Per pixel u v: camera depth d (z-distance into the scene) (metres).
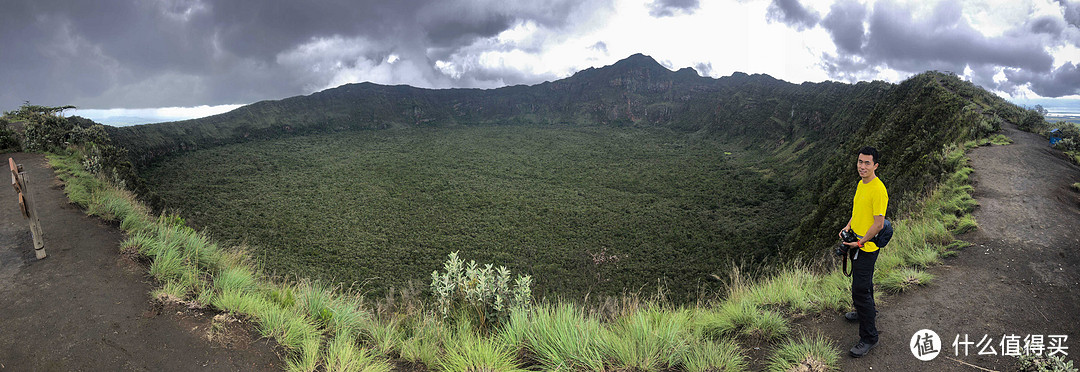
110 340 3.58
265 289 5.04
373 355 3.64
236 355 3.49
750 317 4.18
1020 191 8.04
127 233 6.23
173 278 4.76
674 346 3.55
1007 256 5.31
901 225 7.00
